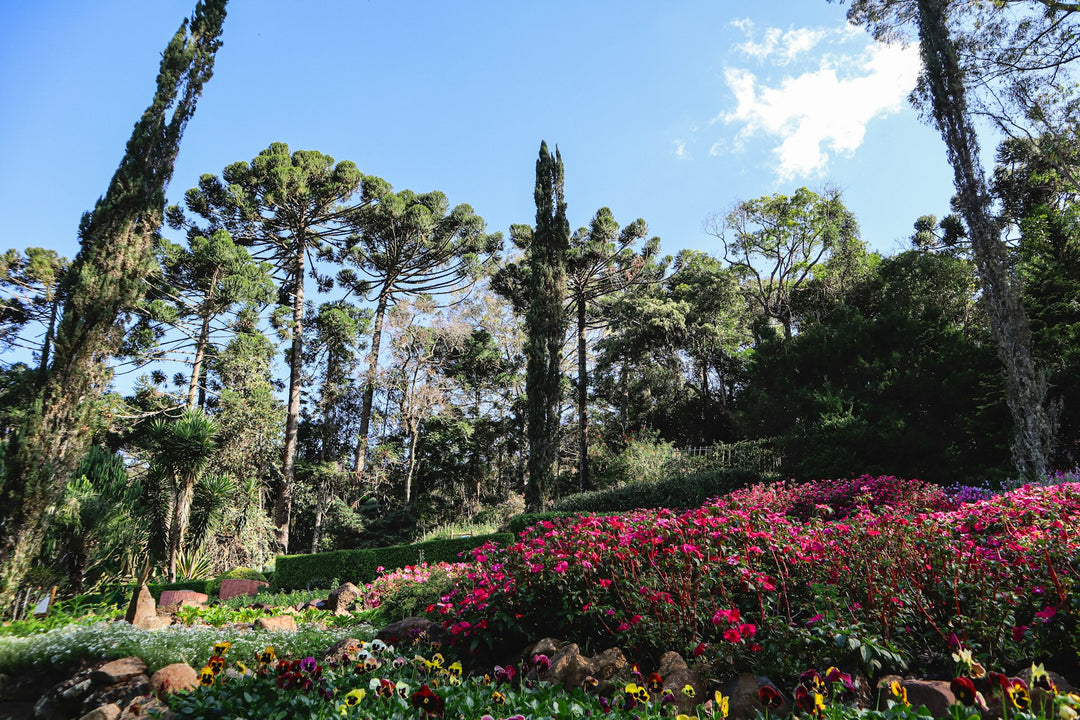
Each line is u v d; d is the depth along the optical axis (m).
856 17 14.17
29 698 4.59
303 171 22.02
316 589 12.22
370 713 3.00
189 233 22.70
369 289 27.08
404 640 4.80
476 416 28.31
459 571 7.36
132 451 21.73
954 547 3.64
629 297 24.91
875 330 13.77
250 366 20.45
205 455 12.83
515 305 25.81
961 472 10.75
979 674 2.50
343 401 28.56
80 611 7.62
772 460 14.96
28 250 20.30
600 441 23.72
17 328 20.31
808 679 2.70
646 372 24.98
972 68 13.46
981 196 10.44
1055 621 3.03
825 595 3.40
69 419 7.03
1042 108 13.85
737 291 24.56
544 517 13.16
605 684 3.29
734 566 3.78
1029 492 5.87
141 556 12.23
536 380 15.60
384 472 25.38
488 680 3.78
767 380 15.38
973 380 11.57
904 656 3.12
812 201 24.31
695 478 13.82
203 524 13.58
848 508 8.47
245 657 4.89
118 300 7.66
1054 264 12.24
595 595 4.01
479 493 26.61
